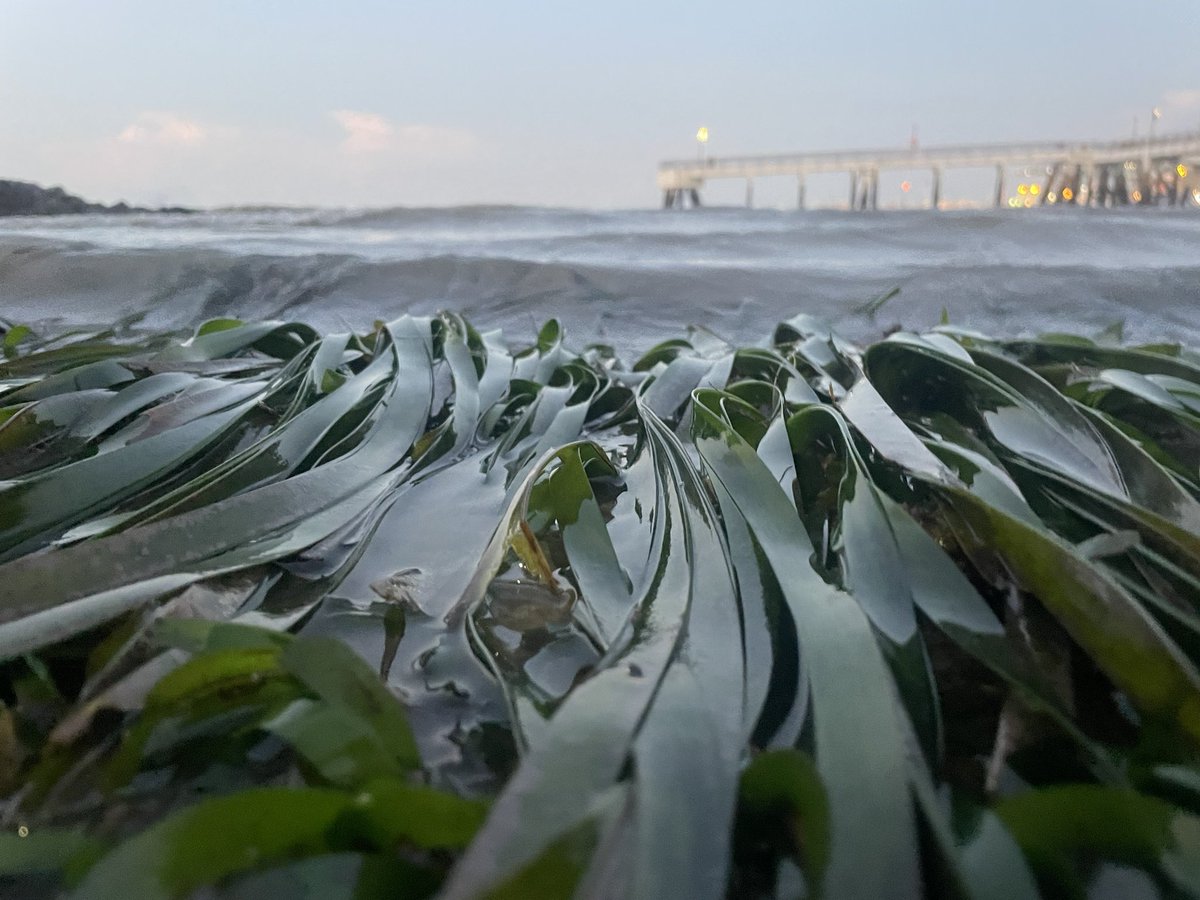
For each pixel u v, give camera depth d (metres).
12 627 0.88
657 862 0.54
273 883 0.62
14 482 1.32
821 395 1.95
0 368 2.27
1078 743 0.78
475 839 0.54
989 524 0.98
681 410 2.09
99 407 1.77
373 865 0.63
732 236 6.62
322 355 2.14
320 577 1.27
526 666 1.03
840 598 0.90
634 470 1.69
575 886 0.53
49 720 0.90
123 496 1.36
